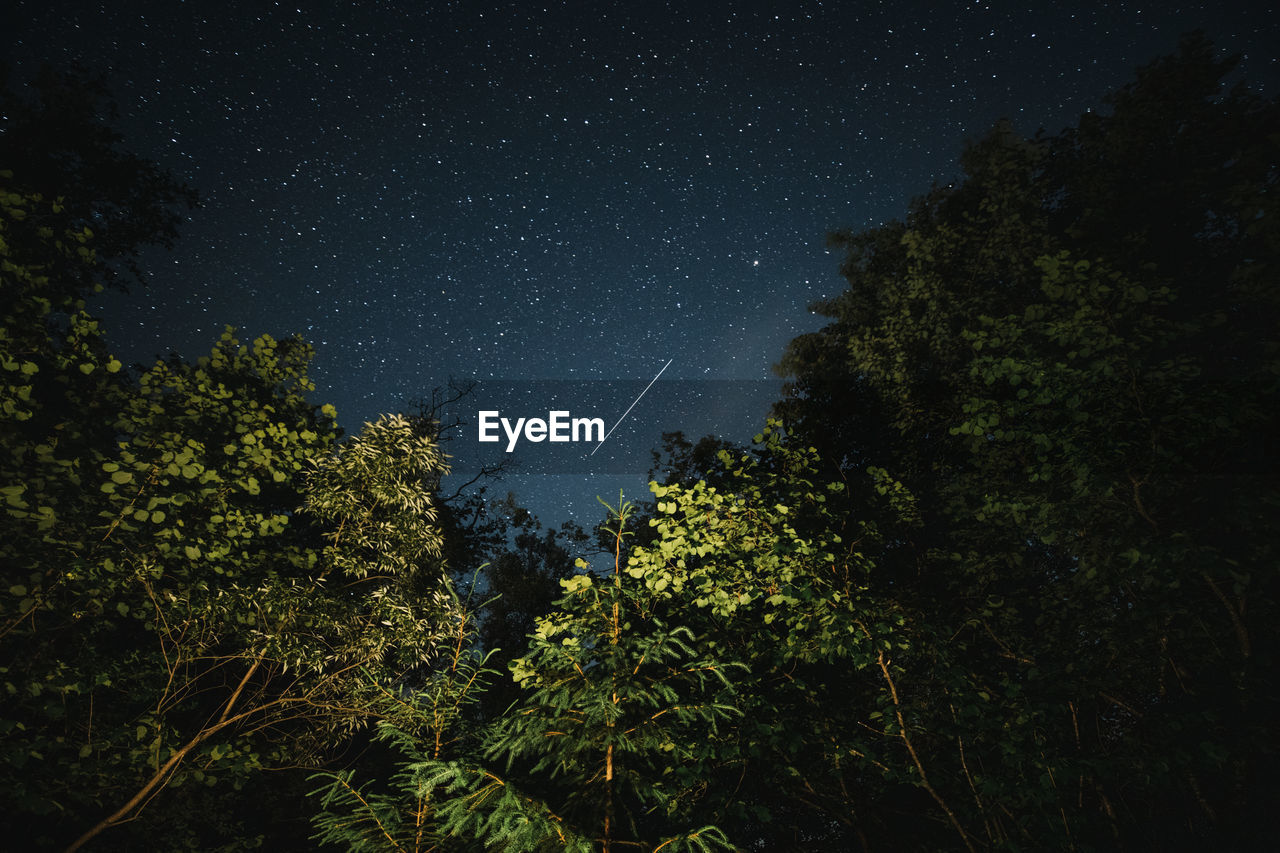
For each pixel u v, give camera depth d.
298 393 8.41
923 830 6.80
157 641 7.56
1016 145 9.88
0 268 6.14
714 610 6.14
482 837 3.46
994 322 6.80
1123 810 6.10
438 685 3.98
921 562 9.22
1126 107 8.19
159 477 6.50
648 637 3.95
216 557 6.78
